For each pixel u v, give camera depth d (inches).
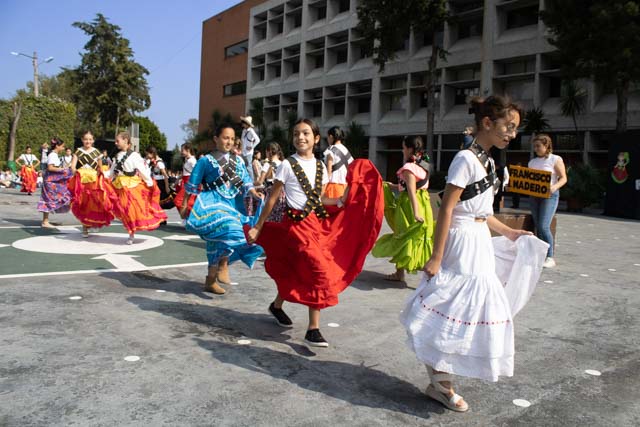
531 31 1113.4
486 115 107.8
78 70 2329.0
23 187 725.3
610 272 271.4
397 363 138.9
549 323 179.5
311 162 152.7
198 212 194.2
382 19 1098.7
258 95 1929.1
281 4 1808.6
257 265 264.2
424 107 1378.0
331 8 1605.6
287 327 165.6
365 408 111.3
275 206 158.2
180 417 102.8
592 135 1029.8
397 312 187.6
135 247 301.9
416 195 226.5
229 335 155.6
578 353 150.7
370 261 289.6
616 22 765.3
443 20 1091.9
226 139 199.5
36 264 242.5
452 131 1261.1
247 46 2048.5
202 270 244.1
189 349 141.7
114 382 117.8
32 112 1133.1
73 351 135.6
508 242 118.5
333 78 1590.8
